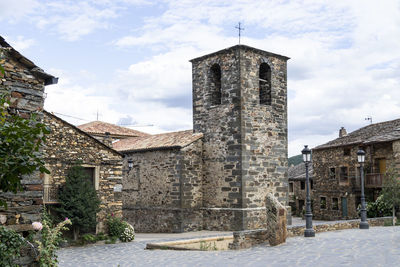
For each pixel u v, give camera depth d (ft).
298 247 42.80
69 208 57.16
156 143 82.79
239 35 75.77
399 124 107.14
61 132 58.65
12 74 28.53
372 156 100.53
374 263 32.50
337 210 115.03
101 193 62.34
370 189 102.27
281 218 46.09
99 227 61.26
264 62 78.07
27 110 28.99
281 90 80.53
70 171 58.65
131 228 62.75
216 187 76.28
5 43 28.63
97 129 100.78
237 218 72.02
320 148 120.16
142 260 42.16
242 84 74.18
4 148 18.92
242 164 72.59
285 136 80.02
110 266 39.63
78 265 41.11
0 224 26.68
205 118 79.66
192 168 77.46
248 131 74.23
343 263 33.24
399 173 89.97
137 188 83.76
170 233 75.05
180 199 75.20
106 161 63.26
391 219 71.36
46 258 27.66
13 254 25.55
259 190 74.64
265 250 42.60
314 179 124.98
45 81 30.45
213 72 80.43
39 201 28.45
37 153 29.07
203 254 43.16
